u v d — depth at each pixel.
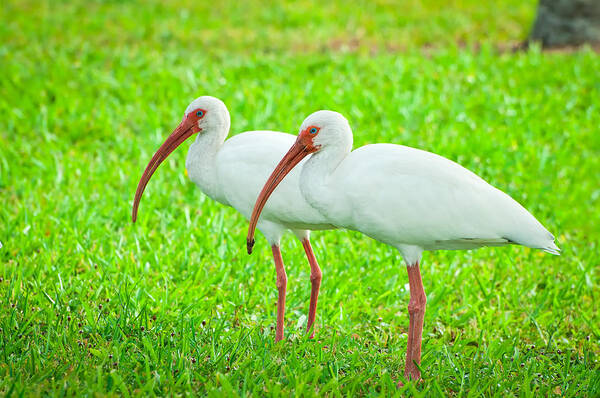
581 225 13.26
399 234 8.13
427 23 26.34
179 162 14.45
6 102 17.42
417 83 19.38
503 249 11.67
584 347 9.23
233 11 27.12
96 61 20.91
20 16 25.52
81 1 27.73
